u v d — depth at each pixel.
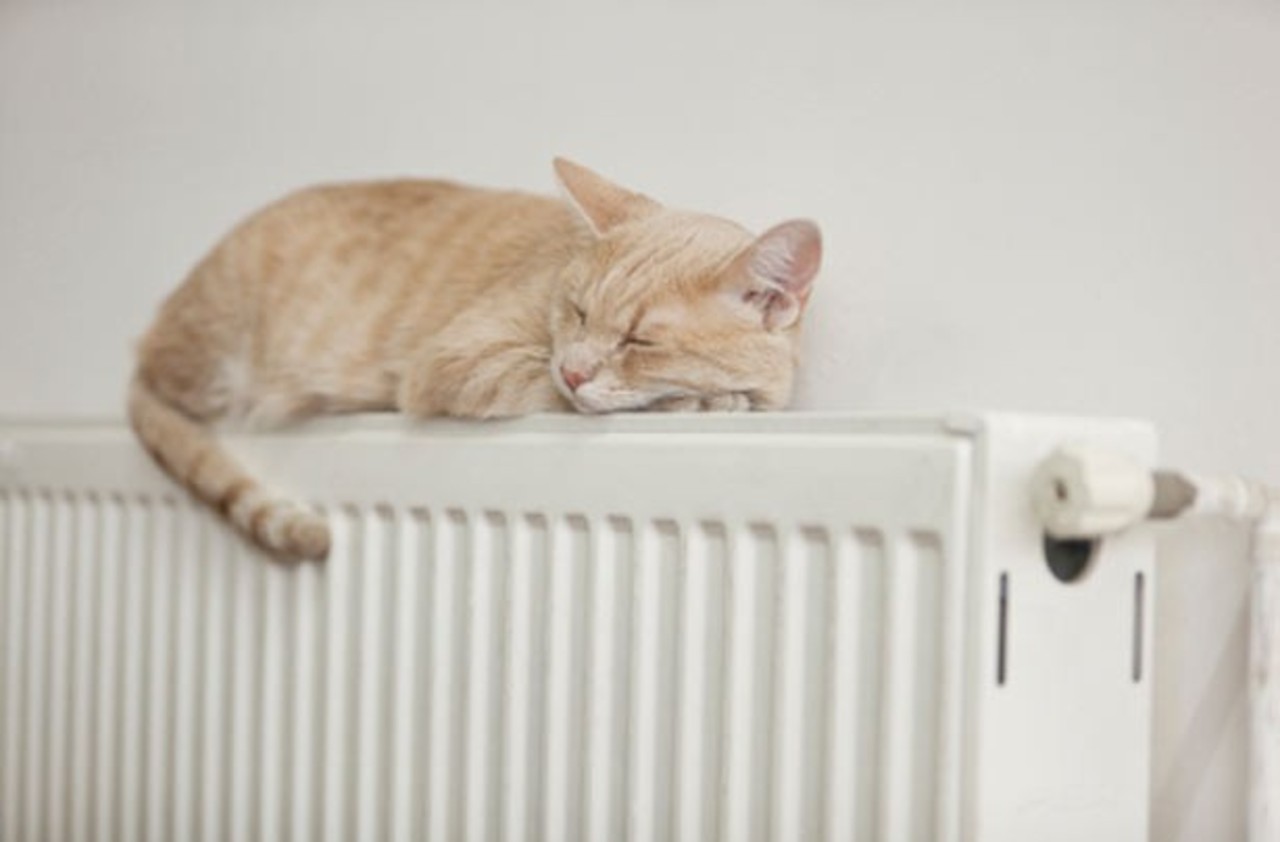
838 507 0.94
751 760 0.98
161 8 1.62
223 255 1.35
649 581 1.04
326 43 1.50
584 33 1.34
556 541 1.08
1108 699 0.98
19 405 1.72
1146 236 1.08
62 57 1.71
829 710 0.94
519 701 1.10
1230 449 1.05
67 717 1.43
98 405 1.65
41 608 1.45
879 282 1.19
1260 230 1.04
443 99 1.43
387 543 1.20
